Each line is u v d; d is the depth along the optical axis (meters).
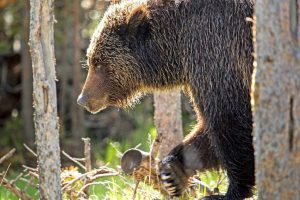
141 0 11.25
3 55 25.77
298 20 7.35
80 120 22.48
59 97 24.81
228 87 10.23
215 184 13.01
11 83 25.72
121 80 11.17
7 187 10.77
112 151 19.44
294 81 7.36
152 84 11.22
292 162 7.43
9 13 25.23
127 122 23.36
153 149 10.93
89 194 12.44
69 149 22.28
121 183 13.89
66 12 22.78
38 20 8.96
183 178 10.98
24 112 23.23
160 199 11.16
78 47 21.83
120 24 11.06
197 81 10.50
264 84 7.43
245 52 10.09
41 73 9.02
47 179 9.12
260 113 7.50
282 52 7.34
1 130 24.56
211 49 10.30
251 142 10.32
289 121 7.39
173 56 10.89
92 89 11.16
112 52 11.09
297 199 7.47
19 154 22.83
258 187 7.62
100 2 22.70
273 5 7.31
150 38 10.98
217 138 10.43
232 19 10.17
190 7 10.62
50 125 9.09
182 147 11.20
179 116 13.43
